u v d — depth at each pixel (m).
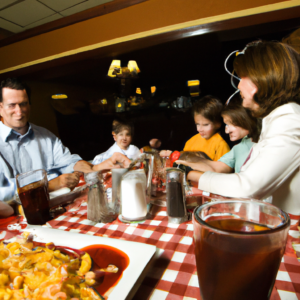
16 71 2.87
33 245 0.51
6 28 2.78
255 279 0.26
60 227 0.69
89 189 0.74
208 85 2.29
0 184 1.77
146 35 2.13
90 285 0.38
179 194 0.67
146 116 2.79
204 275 0.28
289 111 0.96
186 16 1.97
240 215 0.35
